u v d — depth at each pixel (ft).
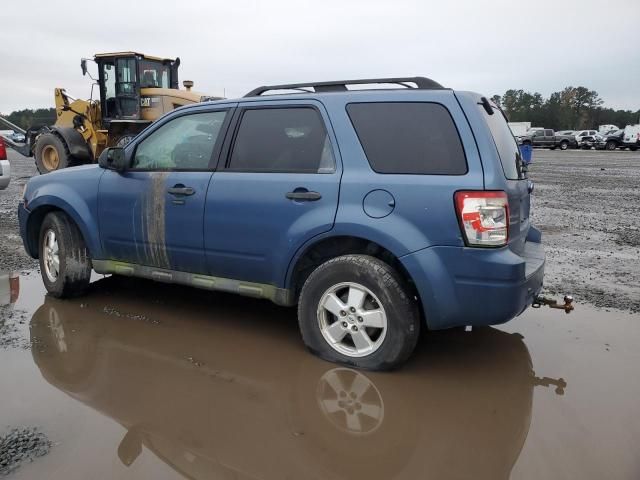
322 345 11.95
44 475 7.82
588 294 16.90
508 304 10.46
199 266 13.58
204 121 13.83
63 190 15.56
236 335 13.48
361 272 11.20
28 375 11.12
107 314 14.85
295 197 11.88
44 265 16.20
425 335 13.70
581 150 151.84
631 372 11.50
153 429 9.18
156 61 46.29
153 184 13.96
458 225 10.50
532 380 11.14
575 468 8.16
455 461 8.39
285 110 12.69
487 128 10.96
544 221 30.89
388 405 10.10
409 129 11.30
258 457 8.45
